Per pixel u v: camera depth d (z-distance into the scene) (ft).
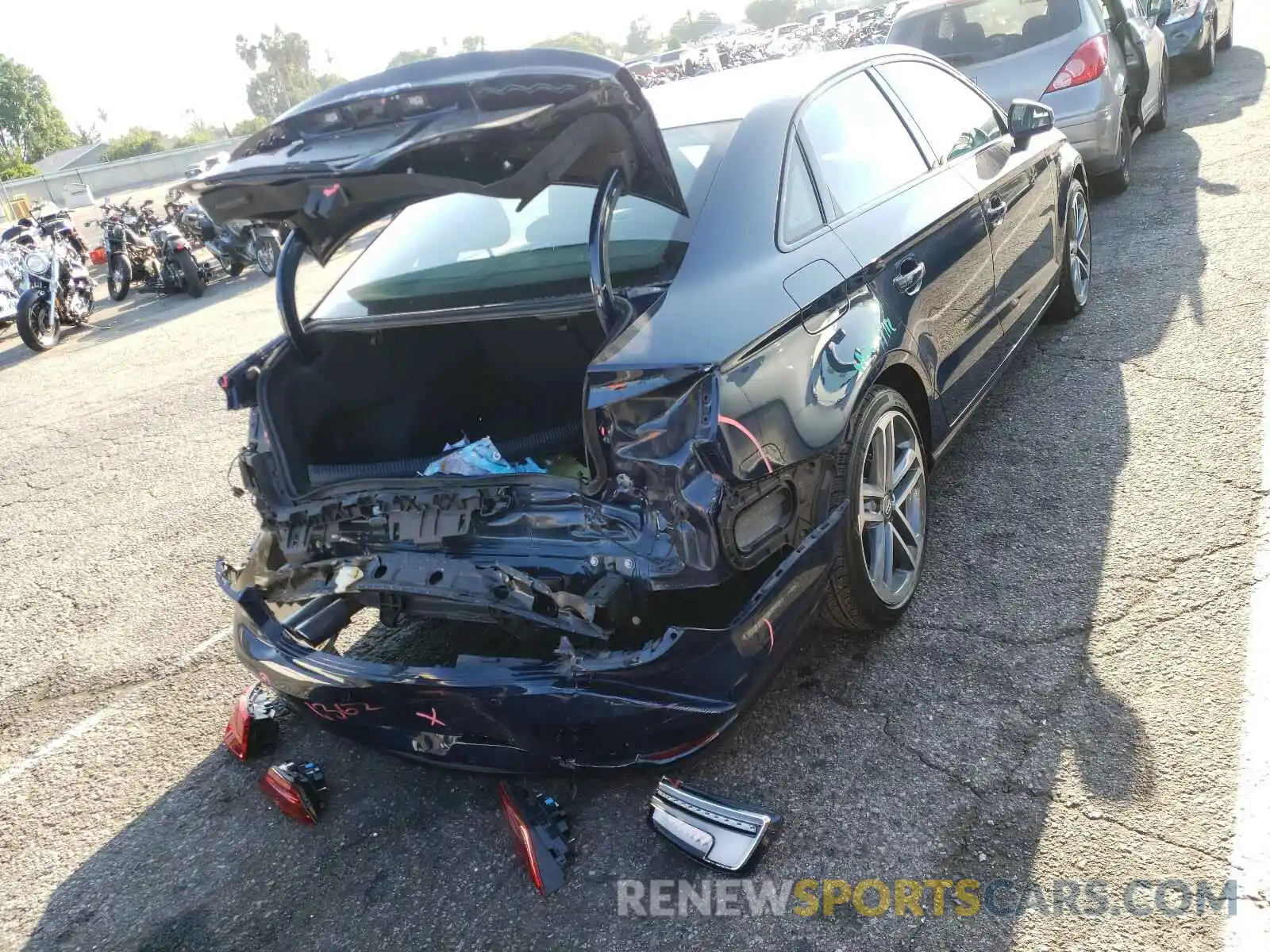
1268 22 48.32
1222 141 26.61
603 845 8.15
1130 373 14.62
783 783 8.36
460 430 10.96
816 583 8.13
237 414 22.91
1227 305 16.11
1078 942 6.52
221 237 44.57
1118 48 23.36
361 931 7.74
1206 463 11.87
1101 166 21.80
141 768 10.37
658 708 7.13
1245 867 6.81
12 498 19.89
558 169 7.30
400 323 8.89
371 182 7.34
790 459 7.73
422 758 8.24
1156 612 9.53
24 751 11.07
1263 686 8.31
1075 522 11.32
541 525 7.54
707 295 7.88
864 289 9.32
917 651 9.69
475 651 10.64
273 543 9.33
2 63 276.82
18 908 8.67
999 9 22.04
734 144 9.27
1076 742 8.18
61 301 38.93
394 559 8.13
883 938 6.83
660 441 6.98
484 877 8.07
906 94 12.18
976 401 12.14
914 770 8.24
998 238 12.75
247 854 8.83
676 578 7.05
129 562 15.70
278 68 380.78
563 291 8.44
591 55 6.82
